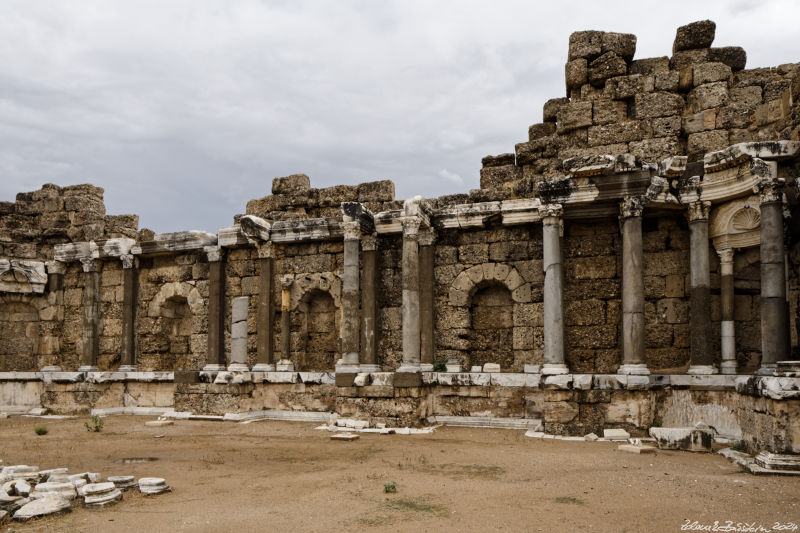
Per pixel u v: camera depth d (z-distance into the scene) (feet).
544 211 59.57
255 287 77.10
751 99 62.39
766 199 51.13
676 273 60.29
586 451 47.21
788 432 37.04
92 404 80.69
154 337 83.10
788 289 54.70
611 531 25.26
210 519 27.91
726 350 56.49
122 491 33.71
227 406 72.28
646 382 54.08
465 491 32.99
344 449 49.26
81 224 89.97
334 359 74.64
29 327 89.40
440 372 65.21
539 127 72.23
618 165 56.29
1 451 48.96
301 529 26.11
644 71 66.49
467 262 67.56
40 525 27.45
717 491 32.07
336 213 77.77
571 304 62.64
